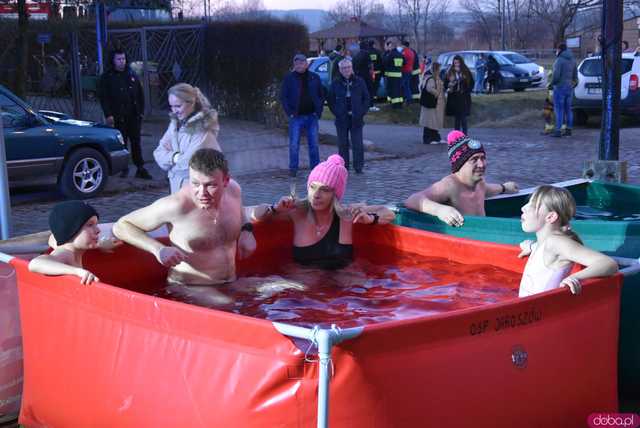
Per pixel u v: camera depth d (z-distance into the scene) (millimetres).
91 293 3664
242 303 4480
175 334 3312
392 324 2967
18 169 10258
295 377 2969
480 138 17891
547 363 3457
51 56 20672
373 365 2967
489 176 12352
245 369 3084
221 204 4758
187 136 6445
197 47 20641
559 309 3498
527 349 3371
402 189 11273
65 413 3867
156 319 3375
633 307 4242
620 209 6801
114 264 4832
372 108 22953
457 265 5082
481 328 3213
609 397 3805
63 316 3850
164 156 6555
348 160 12867
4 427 4215
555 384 3502
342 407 2941
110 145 11273
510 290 4578
